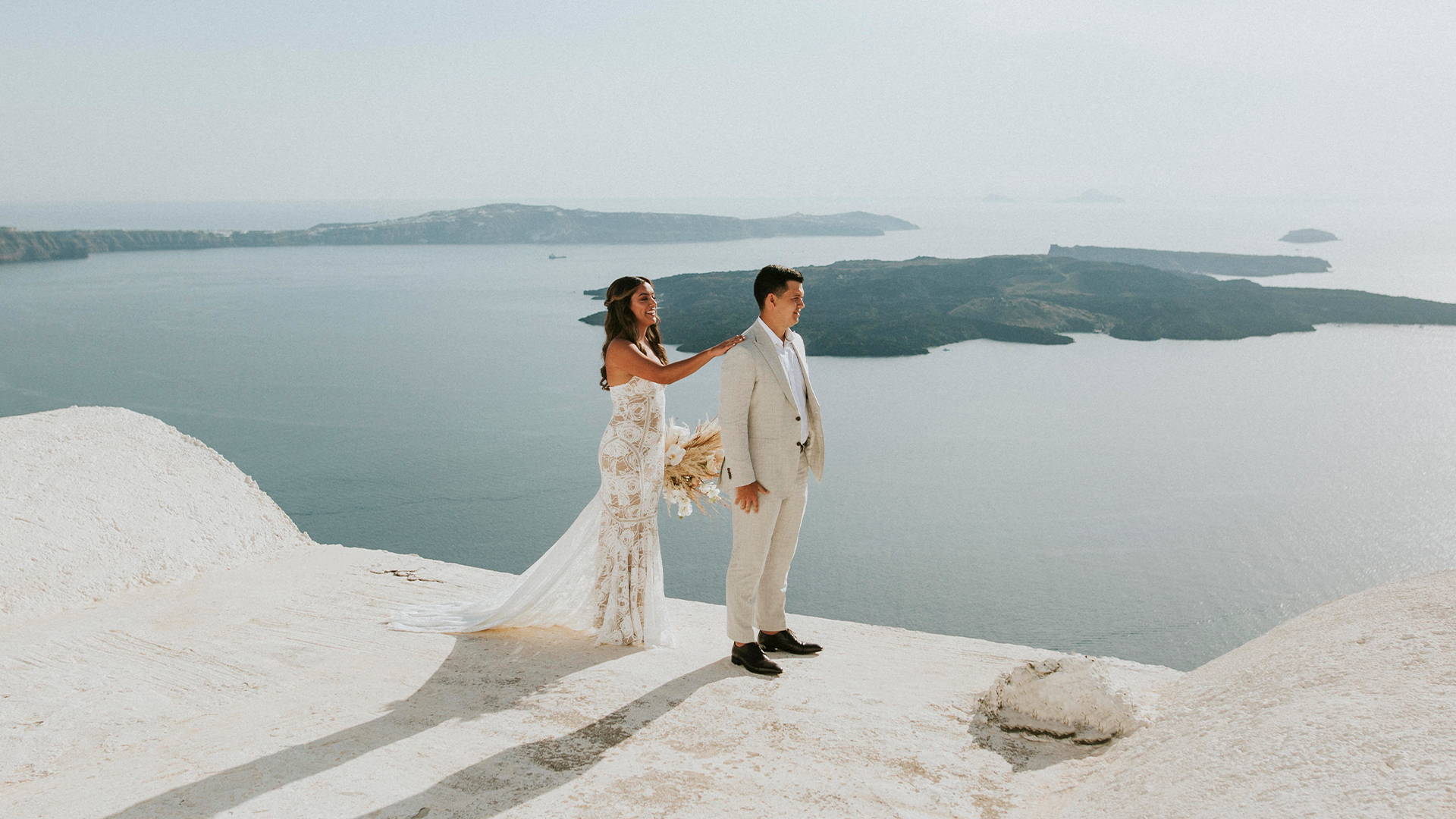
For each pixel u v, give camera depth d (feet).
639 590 13.09
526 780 8.27
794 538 12.64
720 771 8.46
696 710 10.18
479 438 382.22
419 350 594.65
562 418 415.85
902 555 251.80
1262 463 341.21
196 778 8.32
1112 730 9.07
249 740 9.39
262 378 507.30
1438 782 5.28
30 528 16.21
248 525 19.42
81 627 13.94
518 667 11.95
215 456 21.66
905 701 10.49
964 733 9.43
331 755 8.90
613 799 7.83
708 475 13.76
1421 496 293.23
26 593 14.67
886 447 366.02
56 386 471.21
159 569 16.75
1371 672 7.42
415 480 322.55
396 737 9.41
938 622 206.69
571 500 297.12
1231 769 6.64
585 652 12.70
